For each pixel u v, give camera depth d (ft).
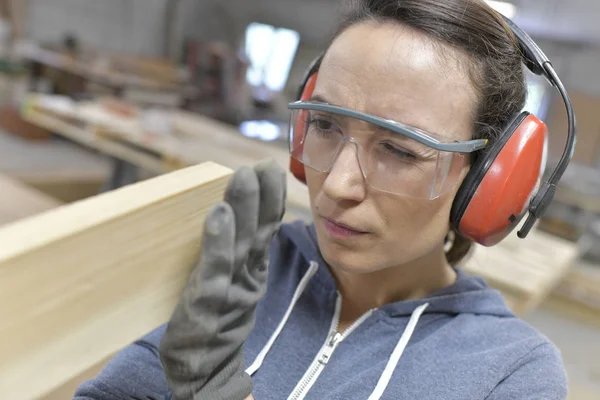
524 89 2.49
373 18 2.19
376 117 2.10
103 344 1.54
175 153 7.88
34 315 1.31
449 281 2.88
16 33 15.94
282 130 12.89
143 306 1.63
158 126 9.08
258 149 8.96
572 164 13.26
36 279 1.28
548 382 2.33
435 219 2.32
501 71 2.28
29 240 1.25
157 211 1.51
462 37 2.14
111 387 2.54
